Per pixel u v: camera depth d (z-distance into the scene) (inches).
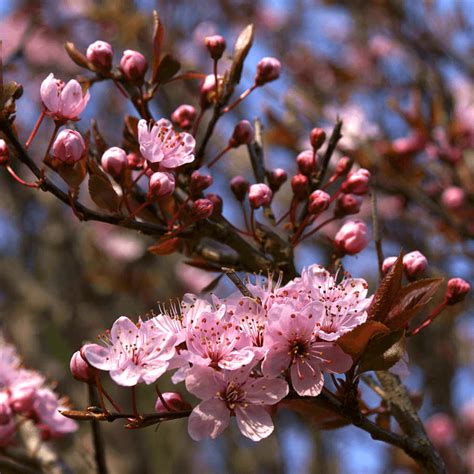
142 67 168.4
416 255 155.3
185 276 386.9
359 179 169.2
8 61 287.7
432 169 283.7
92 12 377.1
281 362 124.6
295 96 294.2
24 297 385.1
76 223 410.0
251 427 123.8
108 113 425.7
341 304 129.3
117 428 350.6
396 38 344.5
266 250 168.4
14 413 188.9
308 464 360.5
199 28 395.5
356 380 130.3
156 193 150.5
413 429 155.4
